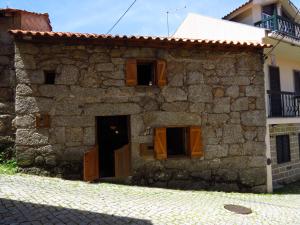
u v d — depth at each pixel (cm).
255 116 890
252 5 1260
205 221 544
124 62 802
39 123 741
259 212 663
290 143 1177
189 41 802
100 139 1054
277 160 1102
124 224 472
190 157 834
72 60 768
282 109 1112
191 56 848
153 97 814
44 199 545
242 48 875
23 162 733
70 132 759
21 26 848
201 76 851
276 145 1105
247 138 880
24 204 503
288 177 1144
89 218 477
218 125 859
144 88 810
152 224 489
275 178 1077
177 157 832
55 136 750
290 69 1271
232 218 589
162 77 815
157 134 805
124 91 796
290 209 726
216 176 852
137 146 799
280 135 1132
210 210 625
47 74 769
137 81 841
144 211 552
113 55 795
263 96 901
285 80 1231
